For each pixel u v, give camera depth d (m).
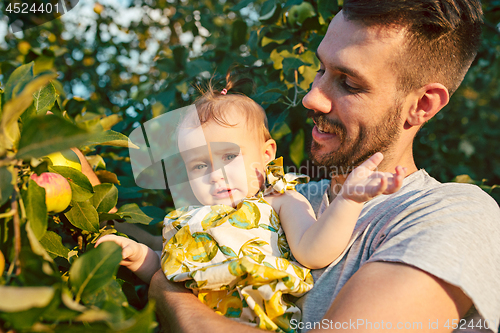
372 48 1.17
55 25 3.74
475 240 0.94
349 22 1.22
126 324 0.59
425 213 1.03
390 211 1.13
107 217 1.25
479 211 1.03
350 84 1.24
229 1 4.18
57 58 3.69
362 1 1.17
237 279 1.10
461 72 1.29
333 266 1.12
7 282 0.66
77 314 0.59
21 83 0.81
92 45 4.16
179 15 3.29
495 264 0.94
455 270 0.86
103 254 0.75
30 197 0.73
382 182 0.94
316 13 1.95
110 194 1.25
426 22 1.14
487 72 3.80
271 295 1.05
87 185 1.00
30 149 0.61
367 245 1.09
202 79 2.23
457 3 1.19
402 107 1.23
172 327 1.06
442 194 1.11
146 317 0.56
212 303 1.15
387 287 0.86
